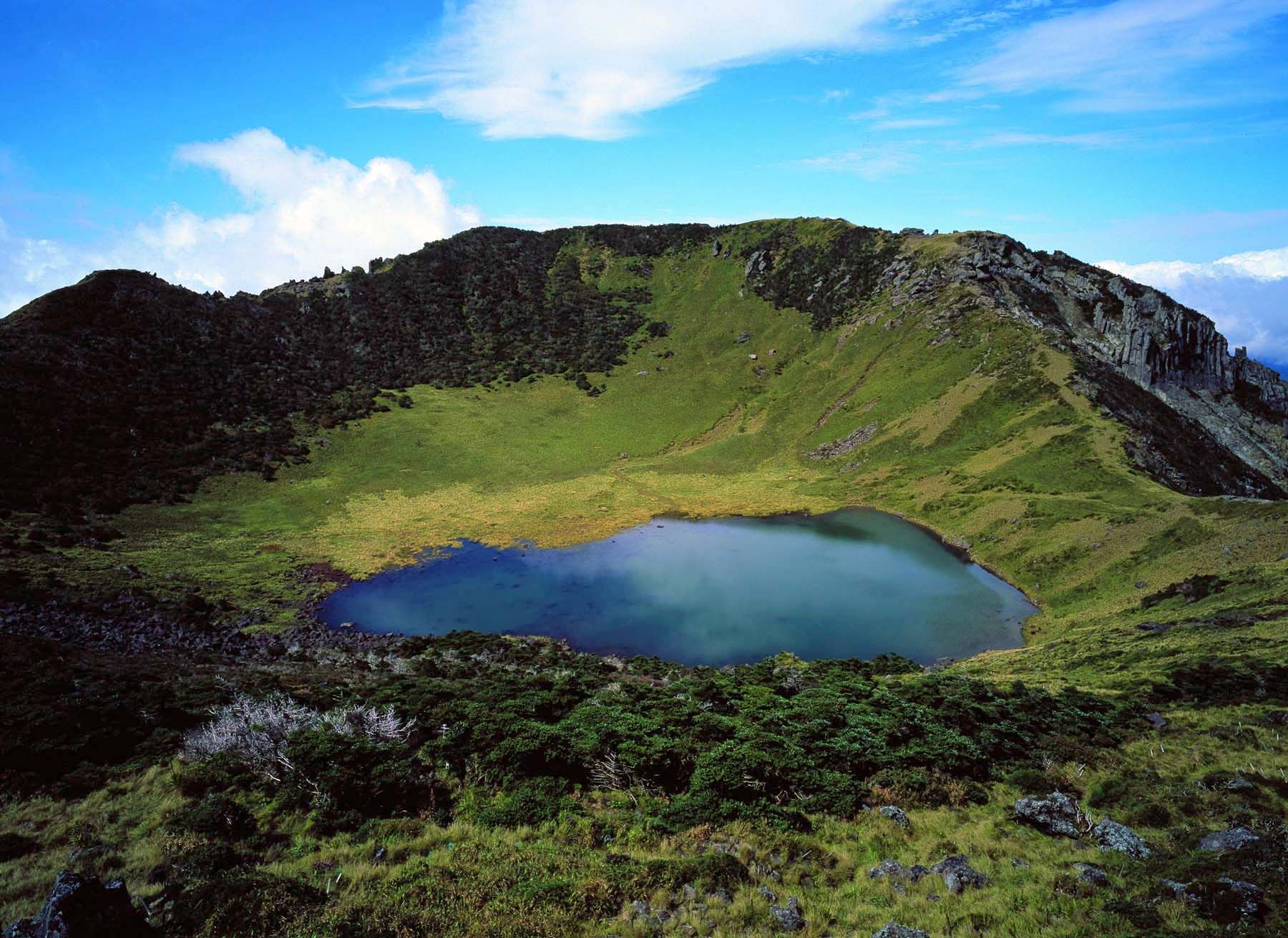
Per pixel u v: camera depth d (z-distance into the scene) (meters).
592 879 15.59
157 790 21.23
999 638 55.78
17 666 33.22
